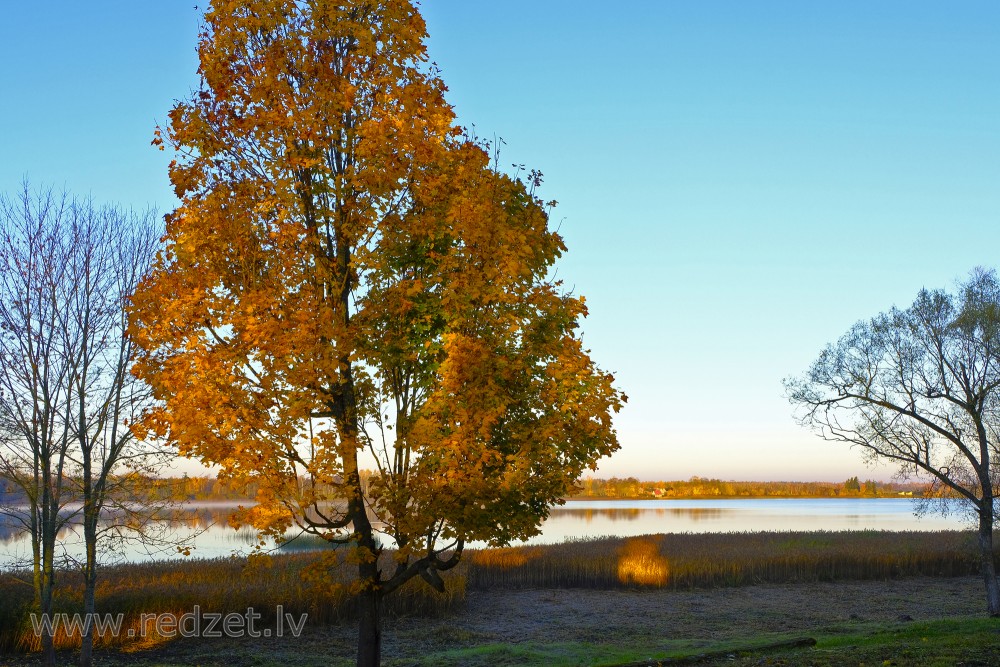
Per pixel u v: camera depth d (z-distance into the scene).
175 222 8.40
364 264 8.30
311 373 7.67
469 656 16.78
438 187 8.70
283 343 7.63
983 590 29.02
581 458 8.32
